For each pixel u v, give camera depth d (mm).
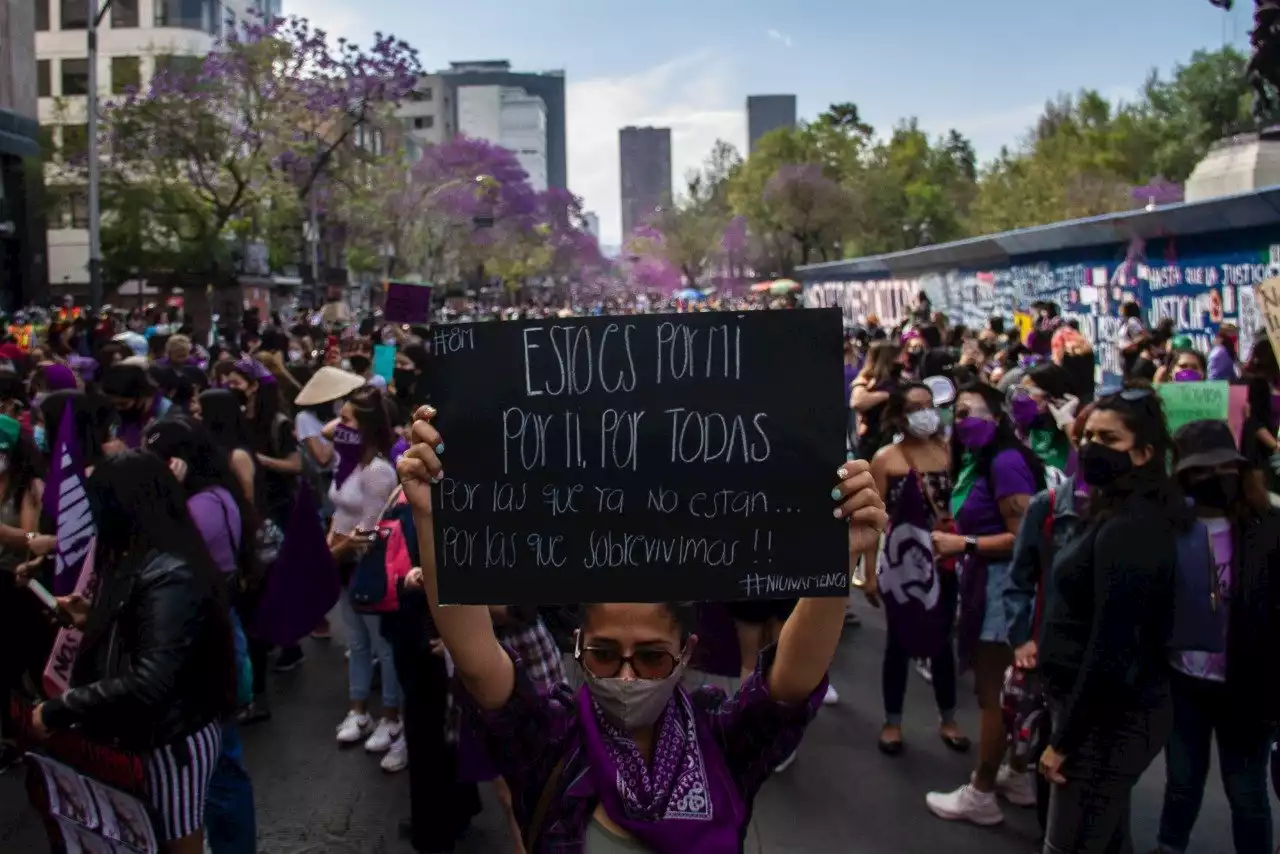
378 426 5637
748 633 5430
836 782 5512
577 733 2389
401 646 4770
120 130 34969
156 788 3330
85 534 4168
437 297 65250
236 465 5828
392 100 36531
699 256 96312
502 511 2379
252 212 38406
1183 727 4141
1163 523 3387
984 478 5098
